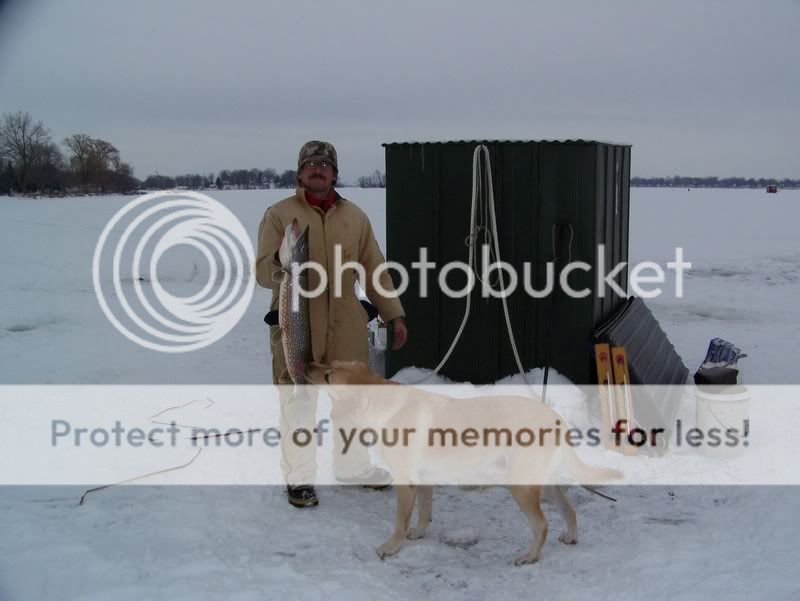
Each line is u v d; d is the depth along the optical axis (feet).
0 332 32.86
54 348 29.68
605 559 12.21
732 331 31.04
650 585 11.00
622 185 20.76
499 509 14.69
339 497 15.08
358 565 12.10
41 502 14.29
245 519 13.74
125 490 15.02
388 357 20.93
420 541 13.14
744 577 10.88
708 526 13.15
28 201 132.67
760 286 42.96
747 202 144.36
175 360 27.55
